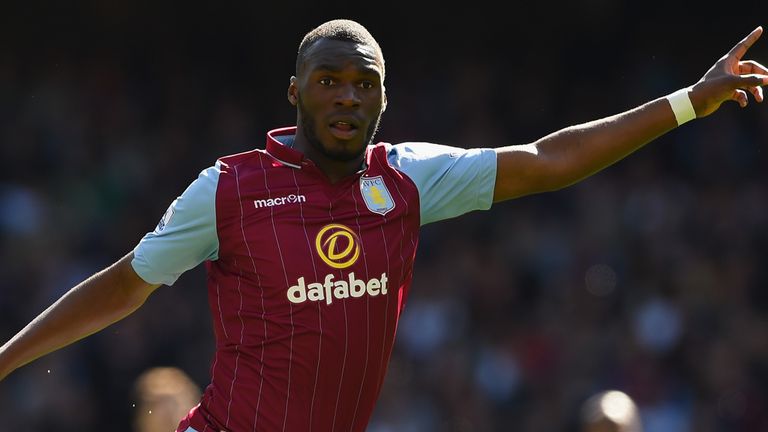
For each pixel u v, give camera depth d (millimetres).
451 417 51531
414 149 15812
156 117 67250
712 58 67875
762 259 56156
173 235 15047
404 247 15227
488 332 54625
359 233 14992
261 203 14961
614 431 26641
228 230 14969
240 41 71000
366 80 14922
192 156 65000
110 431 51938
